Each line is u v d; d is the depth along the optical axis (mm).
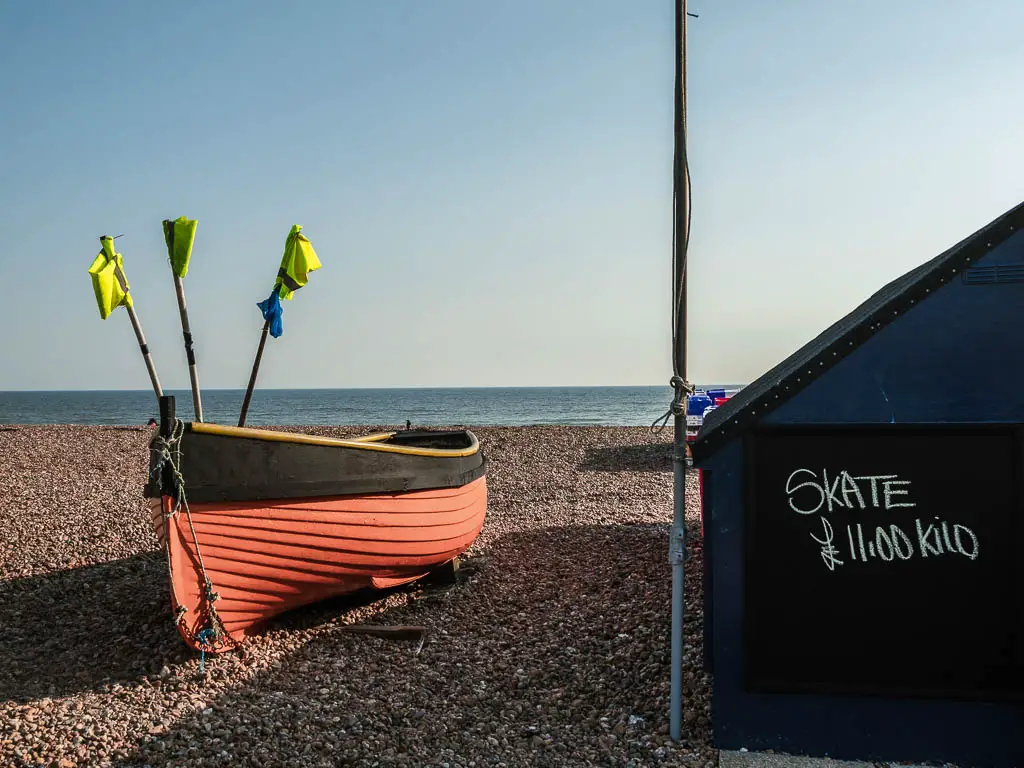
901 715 3840
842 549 3875
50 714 4539
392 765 4004
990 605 3775
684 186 4285
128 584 7031
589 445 19312
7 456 16297
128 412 91312
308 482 5578
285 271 7121
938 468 3809
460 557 8352
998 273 3730
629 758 4086
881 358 3822
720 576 3963
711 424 4648
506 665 5457
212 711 4582
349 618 6352
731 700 3979
